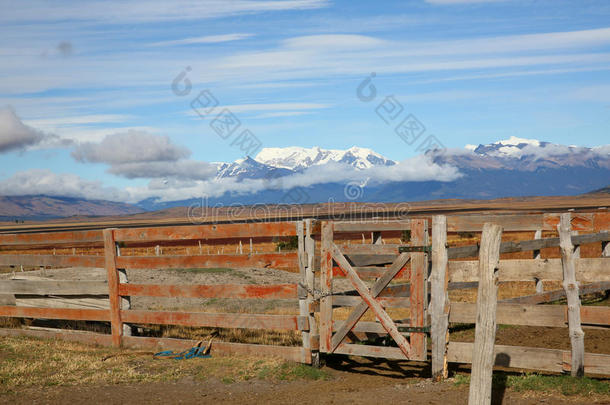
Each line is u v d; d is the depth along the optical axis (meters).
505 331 11.20
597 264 7.17
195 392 7.58
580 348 7.10
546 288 15.55
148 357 9.40
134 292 9.95
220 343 9.45
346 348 8.40
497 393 6.89
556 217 7.46
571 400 6.45
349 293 8.90
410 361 9.21
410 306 7.92
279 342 10.27
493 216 7.87
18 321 12.13
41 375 8.35
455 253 7.97
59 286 10.95
